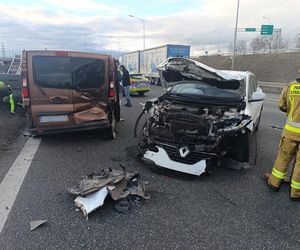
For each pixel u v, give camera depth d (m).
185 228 3.18
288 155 4.06
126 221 3.28
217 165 4.92
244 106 5.14
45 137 6.73
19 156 5.35
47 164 4.96
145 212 3.48
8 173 4.54
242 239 3.02
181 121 4.70
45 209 3.48
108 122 6.15
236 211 3.58
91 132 7.16
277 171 4.15
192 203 3.73
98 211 3.46
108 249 2.80
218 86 5.69
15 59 13.72
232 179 4.55
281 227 3.27
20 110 9.27
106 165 4.94
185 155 4.55
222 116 4.87
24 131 7.27
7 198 3.72
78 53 5.87
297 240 3.04
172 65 5.36
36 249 2.77
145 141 5.14
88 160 5.18
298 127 3.91
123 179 3.88
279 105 4.36
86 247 2.82
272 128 8.38
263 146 6.41
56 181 4.26
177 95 5.72
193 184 4.31
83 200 3.51
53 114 5.80
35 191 3.93
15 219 3.25
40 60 5.64
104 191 3.58
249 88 5.88
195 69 5.21
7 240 2.89
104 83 6.16
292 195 3.89
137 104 13.19
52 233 3.02
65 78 5.80
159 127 5.10
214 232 3.12
